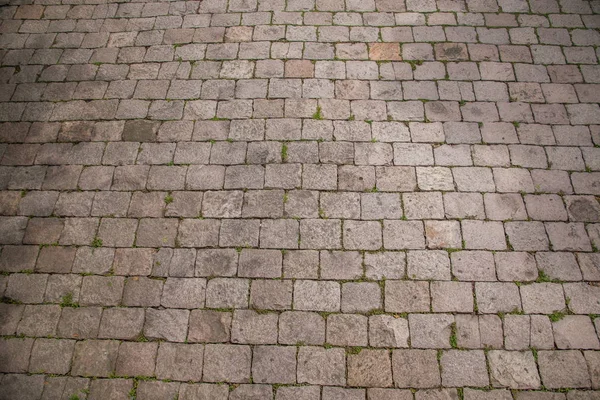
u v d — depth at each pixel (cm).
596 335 366
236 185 438
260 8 564
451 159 448
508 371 354
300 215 421
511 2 559
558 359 357
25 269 404
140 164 454
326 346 365
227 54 526
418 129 467
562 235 407
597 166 442
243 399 348
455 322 372
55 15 575
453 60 513
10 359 367
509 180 435
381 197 429
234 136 467
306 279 392
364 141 460
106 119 485
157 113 486
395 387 351
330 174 441
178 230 418
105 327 378
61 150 467
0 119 490
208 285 392
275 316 378
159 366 362
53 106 497
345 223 416
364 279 391
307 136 464
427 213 420
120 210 430
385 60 515
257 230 415
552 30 533
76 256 409
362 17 552
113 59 530
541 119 471
